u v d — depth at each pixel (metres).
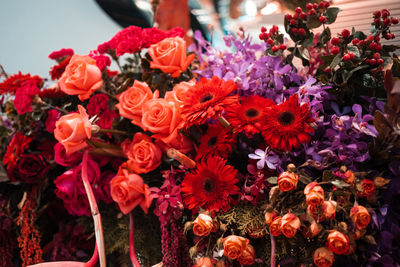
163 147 0.55
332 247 0.42
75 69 0.58
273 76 0.56
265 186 0.50
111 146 0.57
